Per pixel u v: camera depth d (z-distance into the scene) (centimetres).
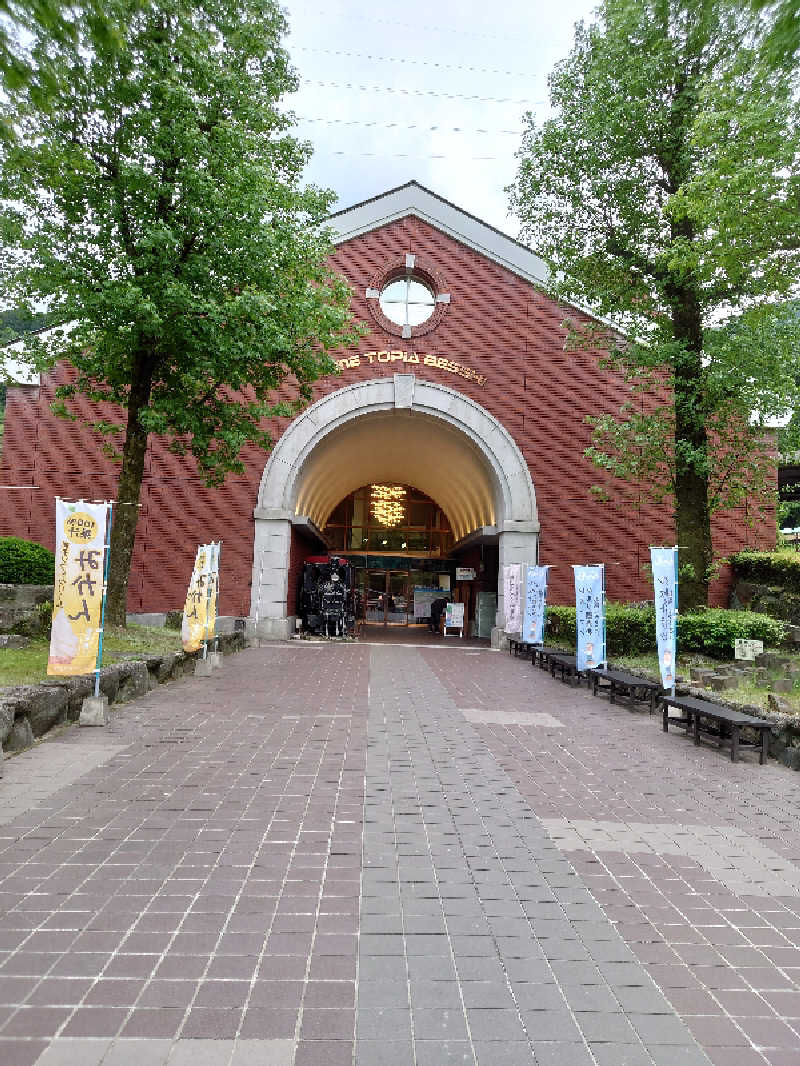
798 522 3159
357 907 382
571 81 1394
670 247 1237
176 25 523
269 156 1310
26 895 382
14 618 1094
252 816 518
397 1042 271
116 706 920
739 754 790
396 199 2209
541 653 1538
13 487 2053
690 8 383
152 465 2080
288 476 2100
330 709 959
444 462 2622
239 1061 255
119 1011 282
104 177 1172
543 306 2175
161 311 1160
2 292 1167
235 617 2053
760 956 348
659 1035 283
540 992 310
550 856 469
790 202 823
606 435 1852
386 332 2167
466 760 711
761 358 1262
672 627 1022
